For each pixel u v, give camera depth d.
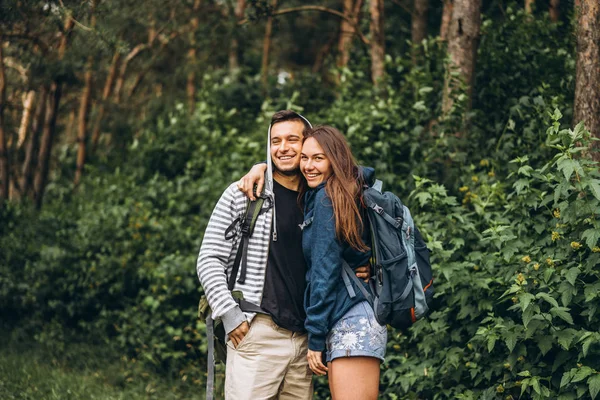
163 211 6.64
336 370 2.75
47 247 6.54
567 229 3.25
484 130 5.20
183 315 5.70
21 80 7.89
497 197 4.16
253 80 8.51
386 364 4.05
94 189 7.71
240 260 2.89
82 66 7.22
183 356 5.52
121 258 6.19
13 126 9.34
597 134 3.86
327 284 2.70
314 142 2.86
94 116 9.12
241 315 2.79
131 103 9.53
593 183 2.95
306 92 7.91
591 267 3.01
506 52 5.59
